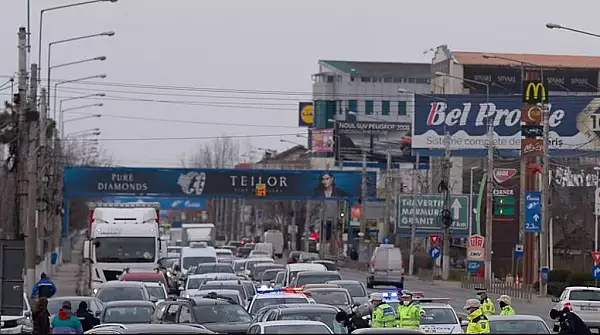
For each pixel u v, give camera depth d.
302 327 69.38
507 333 75.25
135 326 63.78
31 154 143.25
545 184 187.38
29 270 145.38
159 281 145.00
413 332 61.06
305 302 100.88
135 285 115.50
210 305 90.25
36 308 81.94
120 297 113.25
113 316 93.62
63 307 79.00
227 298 102.88
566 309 81.88
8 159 166.88
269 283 167.50
